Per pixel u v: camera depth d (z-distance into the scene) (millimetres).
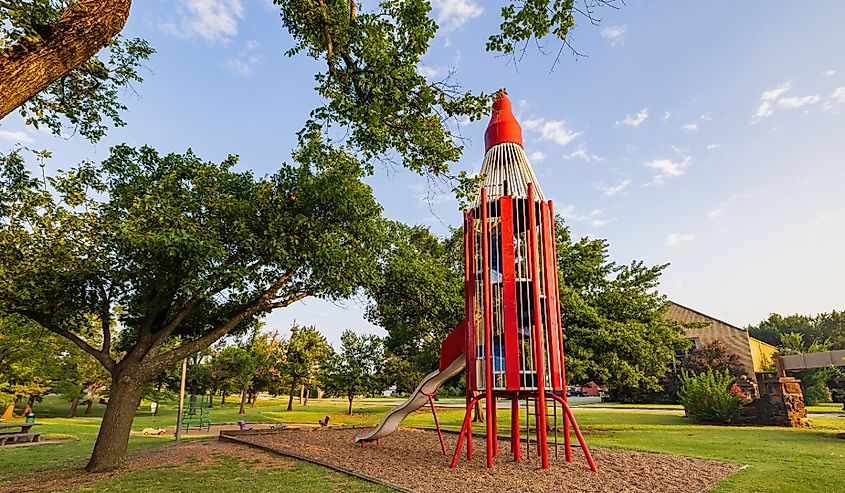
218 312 12547
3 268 9055
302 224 10664
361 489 7656
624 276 18219
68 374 24141
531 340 9484
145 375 10508
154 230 9445
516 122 11148
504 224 9922
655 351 17000
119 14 4426
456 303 15273
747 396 20281
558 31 6848
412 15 6945
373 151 8016
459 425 19234
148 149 11133
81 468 10109
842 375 35281
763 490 7293
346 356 31156
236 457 10852
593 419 21859
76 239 9828
